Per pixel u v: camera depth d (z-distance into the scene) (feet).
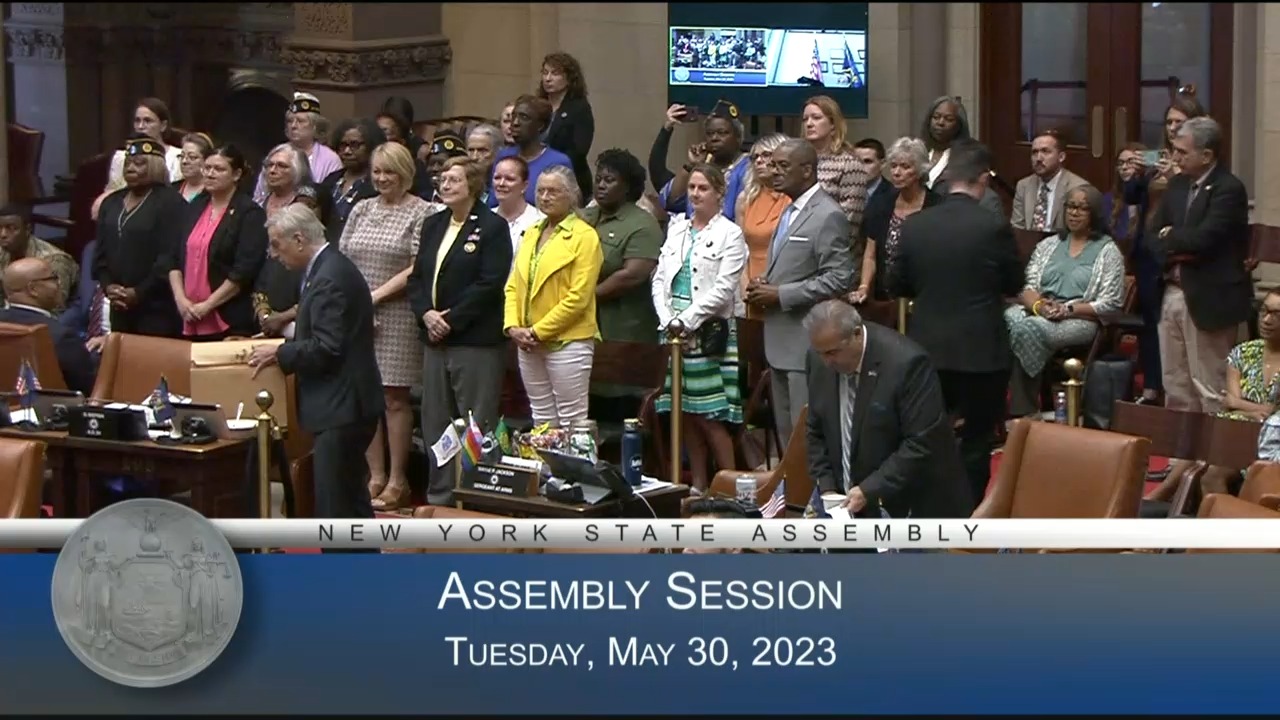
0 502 29.99
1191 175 40.42
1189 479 31.42
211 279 41.01
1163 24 55.77
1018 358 41.55
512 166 39.73
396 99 51.62
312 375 33.96
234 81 72.18
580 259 37.37
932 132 45.29
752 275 40.63
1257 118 49.16
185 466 33.86
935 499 29.53
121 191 42.47
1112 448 28.96
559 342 37.40
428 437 38.14
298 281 40.55
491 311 37.52
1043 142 46.50
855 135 58.90
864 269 42.01
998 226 34.96
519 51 61.98
